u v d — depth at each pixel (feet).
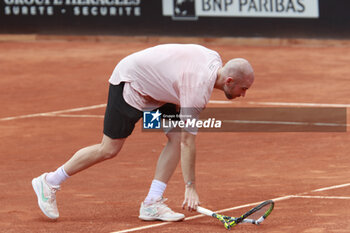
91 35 237.45
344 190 78.33
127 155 100.63
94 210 71.67
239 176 87.25
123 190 80.43
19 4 235.20
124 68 65.62
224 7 239.30
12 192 79.66
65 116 134.82
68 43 234.17
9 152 104.12
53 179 67.10
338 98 155.12
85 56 212.43
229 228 63.21
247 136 114.93
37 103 148.97
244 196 77.00
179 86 63.10
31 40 235.81
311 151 102.17
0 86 169.48
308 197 75.61
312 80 180.96
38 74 185.47
